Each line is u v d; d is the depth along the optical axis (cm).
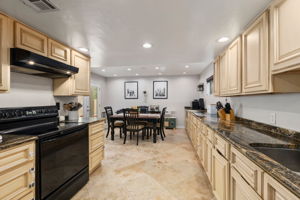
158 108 612
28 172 123
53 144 152
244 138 132
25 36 159
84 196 182
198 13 149
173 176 227
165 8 141
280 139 129
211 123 212
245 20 162
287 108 140
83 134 204
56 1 128
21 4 132
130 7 138
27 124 167
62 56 216
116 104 679
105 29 181
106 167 256
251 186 95
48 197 146
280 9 109
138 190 194
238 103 249
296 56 95
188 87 627
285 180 65
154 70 527
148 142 402
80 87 256
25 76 192
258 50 138
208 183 209
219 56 256
